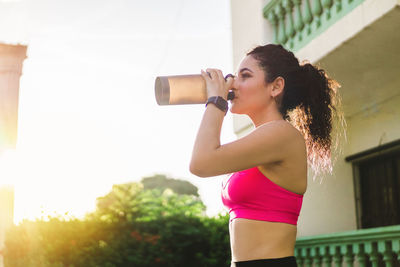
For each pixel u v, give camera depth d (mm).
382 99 6258
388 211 6246
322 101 2047
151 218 8008
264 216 1699
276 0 6148
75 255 7090
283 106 1947
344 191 6613
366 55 5152
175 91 1812
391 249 4789
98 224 7512
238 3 7359
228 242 7703
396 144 6012
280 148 1704
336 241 5395
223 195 1836
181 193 34625
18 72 6805
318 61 5344
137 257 7484
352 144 6859
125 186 8180
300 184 1749
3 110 6637
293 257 1728
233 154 1650
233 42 7406
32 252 6844
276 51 1938
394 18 4332
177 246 7703
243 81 1896
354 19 4730
